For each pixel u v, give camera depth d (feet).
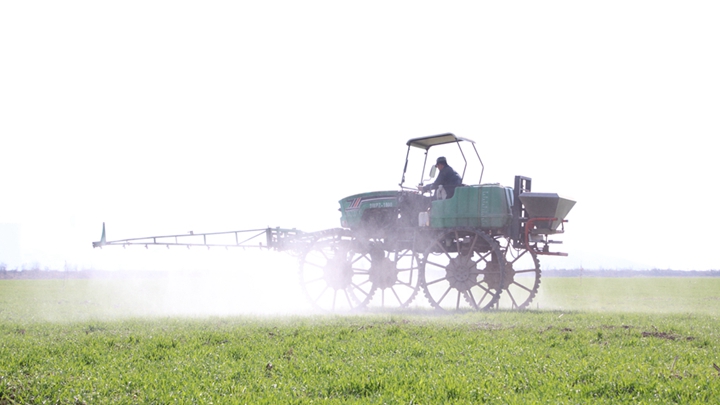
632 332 36.68
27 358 29.32
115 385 24.29
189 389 23.49
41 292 113.70
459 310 55.01
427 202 58.90
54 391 23.39
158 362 28.86
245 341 34.14
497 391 23.03
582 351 30.76
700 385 23.31
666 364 27.53
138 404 21.85
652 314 51.34
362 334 36.19
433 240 56.39
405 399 22.07
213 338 35.09
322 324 41.50
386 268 60.18
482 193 54.08
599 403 21.52
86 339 35.09
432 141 59.36
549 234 55.16
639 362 27.63
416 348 31.04
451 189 56.90
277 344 33.06
